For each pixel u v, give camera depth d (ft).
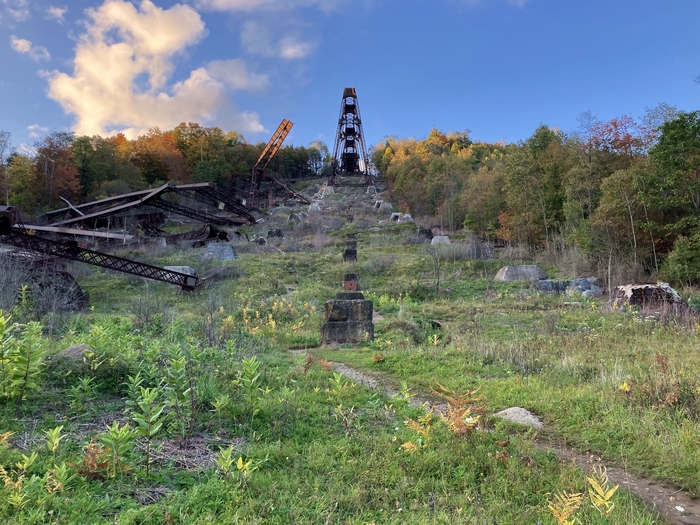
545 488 13.34
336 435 16.97
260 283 74.13
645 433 17.67
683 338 36.09
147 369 21.01
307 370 26.55
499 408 21.89
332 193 242.99
